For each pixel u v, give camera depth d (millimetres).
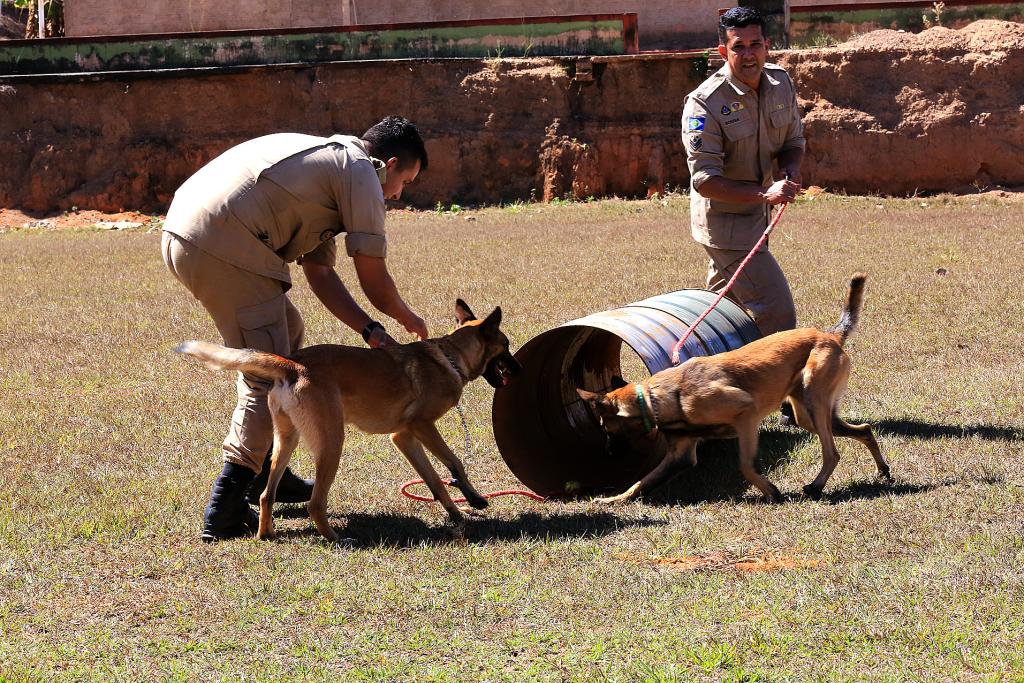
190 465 6508
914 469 5934
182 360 9500
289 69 25797
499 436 6359
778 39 24531
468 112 25500
